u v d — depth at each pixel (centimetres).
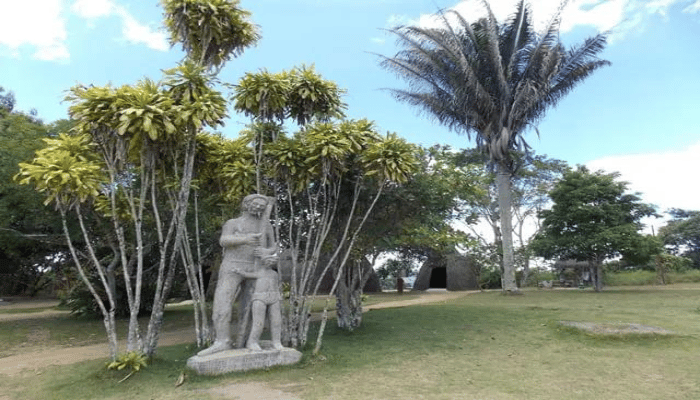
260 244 740
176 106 668
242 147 895
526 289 2600
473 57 2053
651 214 2170
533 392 553
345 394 552
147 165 728
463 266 2920
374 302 1933
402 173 805
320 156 792
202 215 1202
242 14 835
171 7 781
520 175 2895
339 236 1059
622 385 577
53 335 1184
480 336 959
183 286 1691
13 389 624
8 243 1339
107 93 661
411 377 634
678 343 816
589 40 1980
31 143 1185
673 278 3062
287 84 837
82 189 654
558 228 2227
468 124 2116
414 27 2025
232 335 976
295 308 845
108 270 1310
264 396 546
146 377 631
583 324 954
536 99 1950
